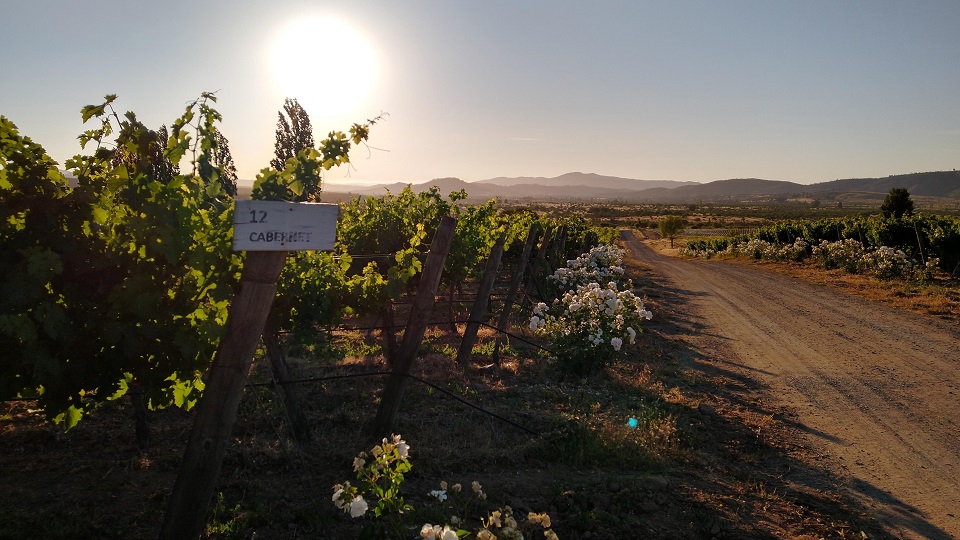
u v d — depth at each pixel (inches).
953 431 319.0
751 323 627.8
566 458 244.4
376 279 259.3
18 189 148.8
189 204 162.1
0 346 152.6
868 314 663.1
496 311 583.8
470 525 183.8
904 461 279.9
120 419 258.8
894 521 223.0
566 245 1018.1
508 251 703.1
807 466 271.3
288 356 374.9
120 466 213.0
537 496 210.8
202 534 169.5
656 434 279.1
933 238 968.3
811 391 387.5
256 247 138.7
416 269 249.3
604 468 244.2
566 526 193.5
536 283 569.3
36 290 144.4
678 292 886.4
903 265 917.8
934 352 488.4
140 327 156.3
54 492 190.9
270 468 213.9
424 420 271.0
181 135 155.5
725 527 202.7
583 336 377.4
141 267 161.3
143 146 155.1
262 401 279.1
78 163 160.4
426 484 210.5
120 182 153.8
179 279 167.0
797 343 529.7
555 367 378.0
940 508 234.8
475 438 254.2
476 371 367.9
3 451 221.9
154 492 193.8
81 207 154.3
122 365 162.6
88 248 157.5
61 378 154.9
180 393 179.6
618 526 194.2
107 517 177.0
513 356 412.8
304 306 231.5
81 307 158.4
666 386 382.6
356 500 134.2
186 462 148.4
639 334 538.3
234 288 161.6
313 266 243.3
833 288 881.5
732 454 278.4
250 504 187.0
